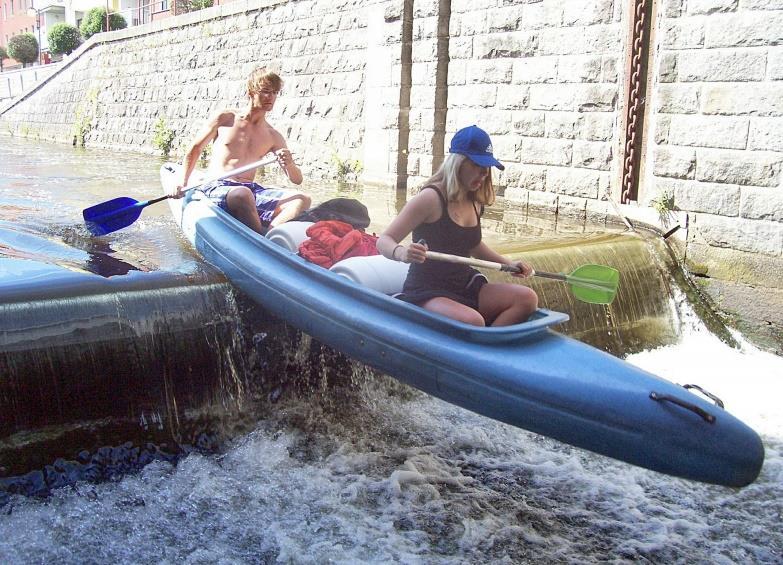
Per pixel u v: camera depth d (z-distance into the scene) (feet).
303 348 16.90
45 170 40.57
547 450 15.85
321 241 15.49
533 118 30.96
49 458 13.82
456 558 12.17
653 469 11.31
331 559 11.94
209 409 15.74
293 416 16.28
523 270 12.92
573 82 29.14
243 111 20.81
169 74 59.47
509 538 12.80
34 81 90.63
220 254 17.06
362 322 13.39
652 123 25.93
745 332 23.41
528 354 12.03
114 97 67.77
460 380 12.28
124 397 14.75
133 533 12.56
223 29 52.54
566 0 29.01
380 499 13.74
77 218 24.39
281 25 46.52
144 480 14.10
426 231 12.67
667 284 23.61
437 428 16.40
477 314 12.55
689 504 14.12
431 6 34.27
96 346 14.35
